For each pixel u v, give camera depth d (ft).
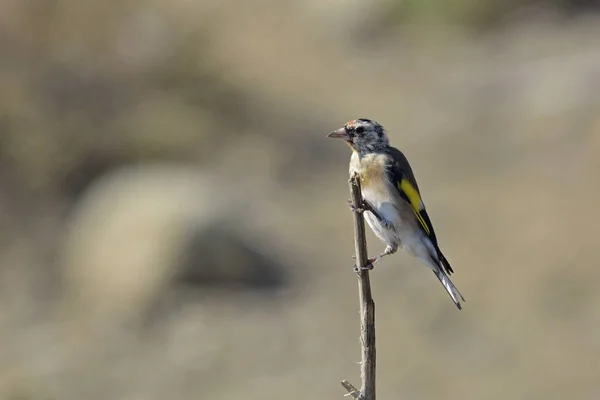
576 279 49.16
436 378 42.78
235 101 69.72
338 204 59.82
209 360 44.06
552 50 87.71
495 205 59.36
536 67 83.41
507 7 97.91
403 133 72.79
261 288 50.39
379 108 77.92
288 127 69.97
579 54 84.74
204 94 68.44
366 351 22.16
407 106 78.33
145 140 62.23
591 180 60.85
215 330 46.55
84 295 49.96
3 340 46.78
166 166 60.44
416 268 52.75
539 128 70.49
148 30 69.46
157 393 42.47
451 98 79.51
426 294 49.90
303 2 103.30
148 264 49.49
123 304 48.83
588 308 46.73
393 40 97.19
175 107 66.33
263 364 44.45
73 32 66.33
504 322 46.47
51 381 43.34
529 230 55.47
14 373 43.62
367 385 22.09
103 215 53.26
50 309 49.55
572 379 41.57
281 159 65.00
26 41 63.93
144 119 63.72
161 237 49.90
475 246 54.29
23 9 64.64
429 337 46.09
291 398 41.27
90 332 47.06
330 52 92.12
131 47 68.03
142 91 66.33
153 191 53.67
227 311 47.85
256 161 64.13
